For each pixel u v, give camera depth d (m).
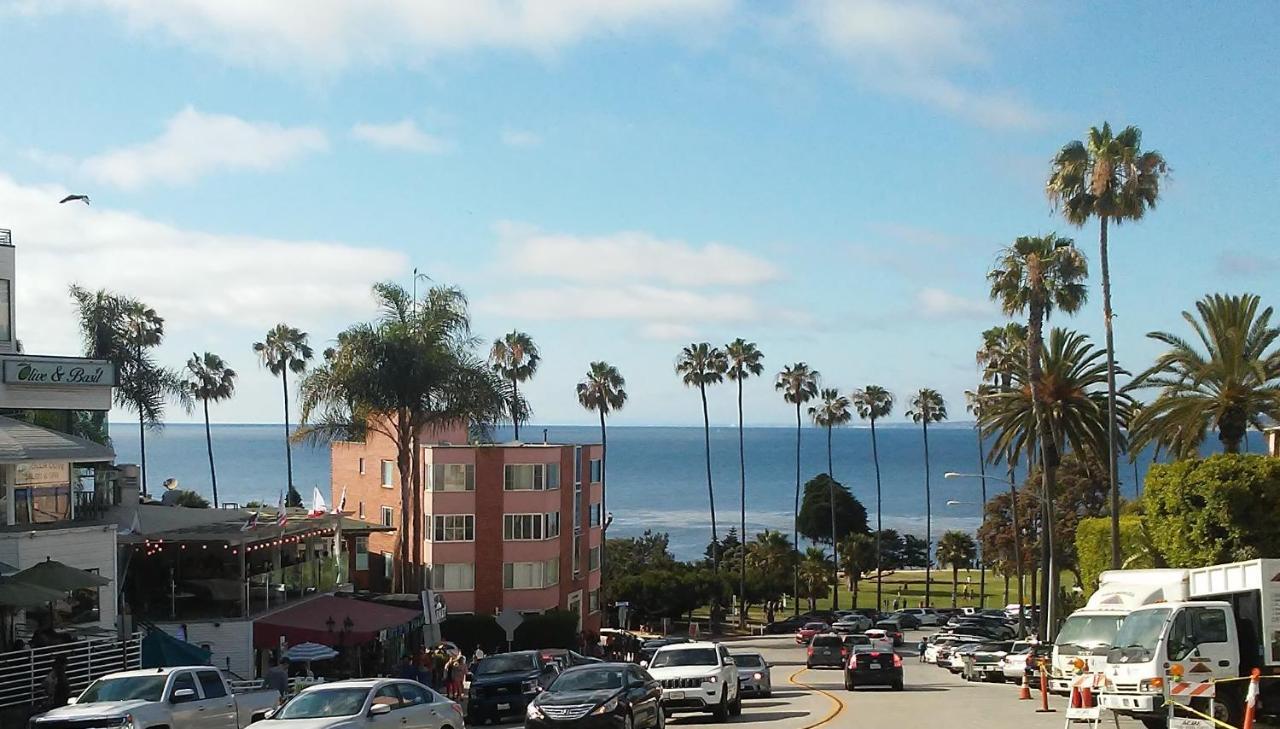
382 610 46.19
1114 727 26.64
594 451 81.50
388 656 48.19
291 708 19.75
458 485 70.00
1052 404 60.50
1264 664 24.77
